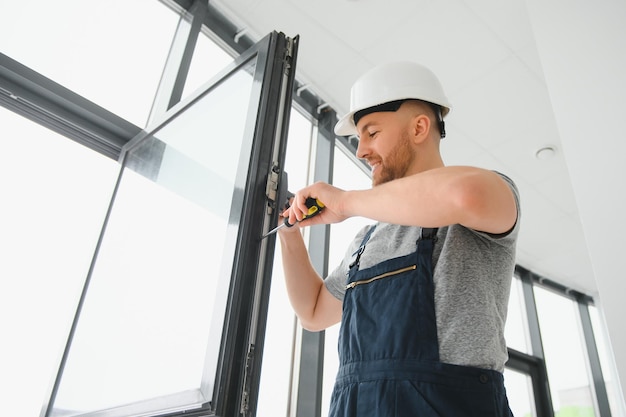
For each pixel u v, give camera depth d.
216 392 0.83
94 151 2.00
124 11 2.26
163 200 1.48
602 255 1.49
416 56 2.80
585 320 5.54
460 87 2.98
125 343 1.24
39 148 1.84
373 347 0.74
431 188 0.70
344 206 0.81
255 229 1.00
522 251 4.75
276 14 2.59
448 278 0.76
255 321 0.92
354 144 3.40
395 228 0.91
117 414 1.09
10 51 1.78
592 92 1.72
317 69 2.91
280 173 1.10
